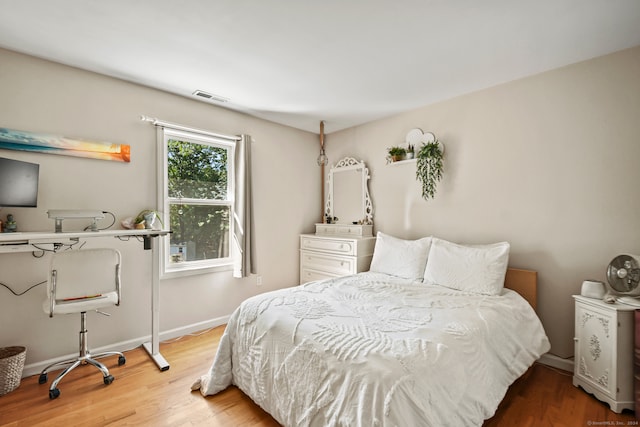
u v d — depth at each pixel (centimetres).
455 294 218
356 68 228
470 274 231
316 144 413
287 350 150
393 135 338
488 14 165
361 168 364
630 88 199
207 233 308
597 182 211
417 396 109
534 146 238
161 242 271
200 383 193
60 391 190
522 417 166
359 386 115
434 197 301
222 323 312
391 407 104
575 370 199
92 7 158
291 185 381
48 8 159
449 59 215
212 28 178
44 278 215
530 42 193
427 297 209
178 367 222
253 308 186
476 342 148
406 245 285
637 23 172
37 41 191
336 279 258
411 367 117
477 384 136
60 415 167
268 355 160
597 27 176
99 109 236
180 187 288
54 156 217
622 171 202
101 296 214
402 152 320
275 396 152
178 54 207
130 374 211
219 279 311
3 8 158
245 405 177
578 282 218
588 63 214
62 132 219
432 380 117
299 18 168
